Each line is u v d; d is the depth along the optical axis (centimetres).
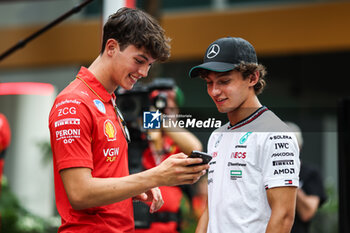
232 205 416
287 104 1595
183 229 664
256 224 408
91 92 432
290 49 1503
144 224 572
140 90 577
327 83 1614
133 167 593
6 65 1644
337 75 1600
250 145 418
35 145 1344
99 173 421
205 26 1541
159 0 974
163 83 589
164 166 398
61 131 403
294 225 721
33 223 1157
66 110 408
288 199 401
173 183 400
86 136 409
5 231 1115
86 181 396
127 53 423
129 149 593
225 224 418
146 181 396
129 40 421
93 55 1573
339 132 517
